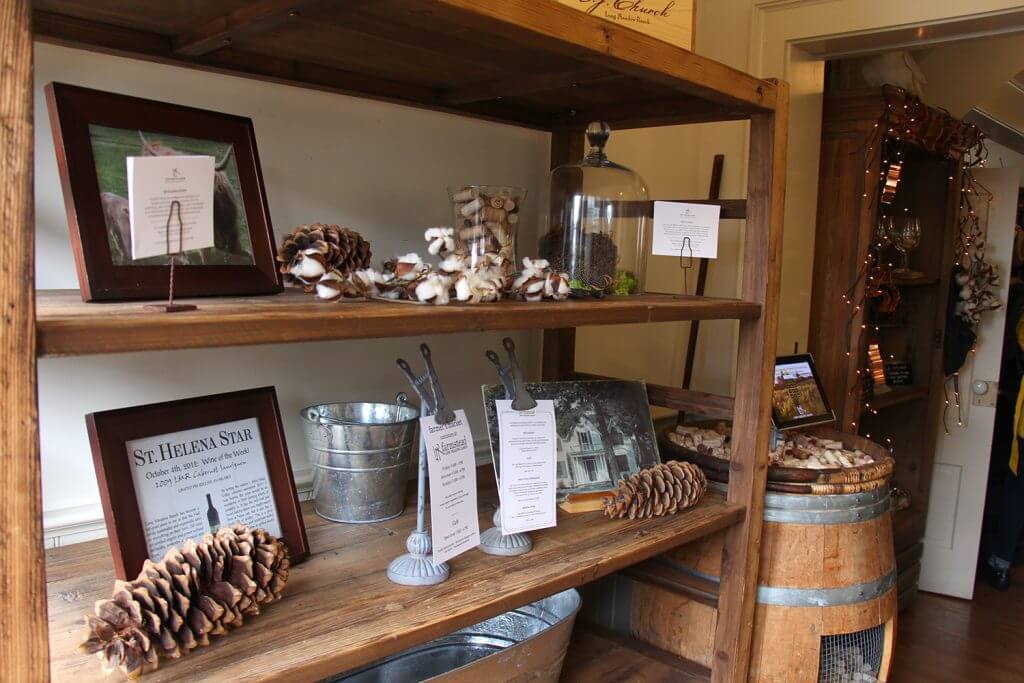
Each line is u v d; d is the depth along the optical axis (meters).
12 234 0.68
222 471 1.21
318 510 1.47
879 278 2.96
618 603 2.01
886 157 3.00
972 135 3.38
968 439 3.39
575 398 1.72
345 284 1.10
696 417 2.74
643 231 1.77
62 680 0.87
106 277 1.00
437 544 1.17
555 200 1.69
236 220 1.19
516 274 1.40
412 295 1.19
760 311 1.65
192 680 0.87
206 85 1.42
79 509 1.33
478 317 1.10
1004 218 3.33
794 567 1.83
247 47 1.37
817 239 2.98
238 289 1.16
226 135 1.21
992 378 3.34
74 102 1.03
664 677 1.78
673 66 1.32
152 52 1.28
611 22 1.19
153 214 0.86
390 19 1.18
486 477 1.82
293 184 1.56
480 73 1.56
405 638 1.02
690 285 2.78
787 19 2.64
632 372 2.56
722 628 1.75
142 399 1.39
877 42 2.61
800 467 1.90
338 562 1.25
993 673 2.73
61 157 1.00
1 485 0.69
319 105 1.59
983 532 4.20
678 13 1.44
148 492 1.12
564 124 1.99
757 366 1.66
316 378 1.65
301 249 1.18
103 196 1.03
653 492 1.58
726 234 2.73
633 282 1.73
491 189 1.43
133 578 1.07
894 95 2.78
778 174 1.62
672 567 1.90
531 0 1.05
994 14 2.30
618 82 1.58
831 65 3.26
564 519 1.53
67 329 0.72
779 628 1.83
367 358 1.74
